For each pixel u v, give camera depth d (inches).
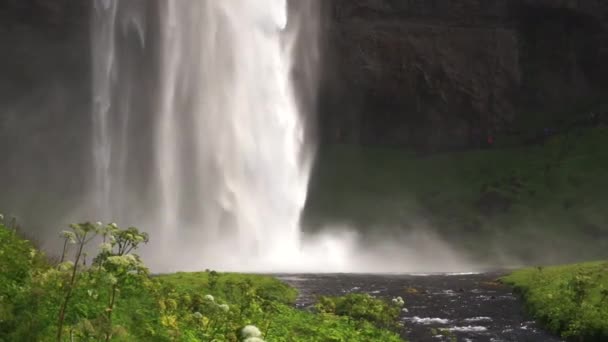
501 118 3208.7
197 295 511.2
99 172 2933.1
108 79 2999.5
